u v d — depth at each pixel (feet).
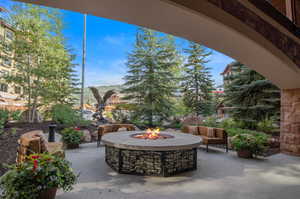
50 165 7.43
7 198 6.70
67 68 28.86
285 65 12.14
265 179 10.88
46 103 27.35
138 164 12.07
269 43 10.60
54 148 12.44
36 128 22.21
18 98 27.14
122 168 11.87
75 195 8.58
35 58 26.05
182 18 7.80
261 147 15.56
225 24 8.27
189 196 8.66
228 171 12.30
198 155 16.75
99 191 9.07
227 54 11.69
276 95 22.57
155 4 6.82
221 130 18.58
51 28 26.53
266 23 10.51
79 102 33.19
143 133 17.02
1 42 24.26
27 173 6.91
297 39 12.50
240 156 16.06
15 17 23.85
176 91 33.58
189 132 22.00
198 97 35.45
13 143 15.02
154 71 31.96
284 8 15.06
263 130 23.36
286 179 10.90
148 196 8.61
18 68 25.40
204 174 11.73
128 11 7.32
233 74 25.73
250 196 8.72
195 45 34.83
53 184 7.26
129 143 12.01
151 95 31.22
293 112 16.94
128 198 8.38
